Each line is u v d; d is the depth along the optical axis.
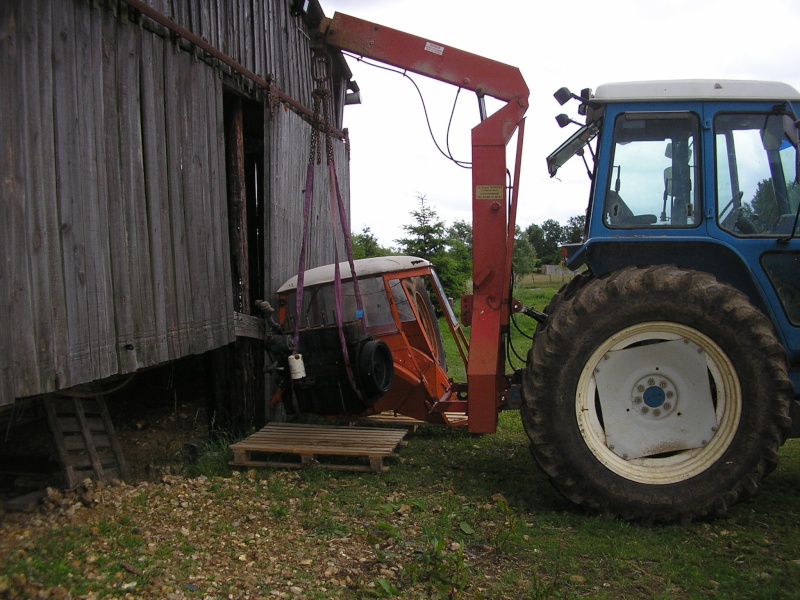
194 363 6.88
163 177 4.86
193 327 5.25
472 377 4.85
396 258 6.67
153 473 5.16
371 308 6.24
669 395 4.33
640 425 4.33
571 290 5.41
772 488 4.79
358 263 6.53
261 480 4.93
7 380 3.34
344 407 5.53
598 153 4.64
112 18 4.25
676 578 3.45
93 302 4.01
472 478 5.05
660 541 3.93
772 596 3.24
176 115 5.06
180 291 5.06
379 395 5.58
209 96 5.61
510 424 6.89
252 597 3.14
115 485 4.61
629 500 4.20
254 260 7.50
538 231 39.25
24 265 3.46
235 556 3.58
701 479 4.18
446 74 5.44
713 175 4.52
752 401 4.15
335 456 5.48
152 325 4.66
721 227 4.53
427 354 6.40
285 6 7.50
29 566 3.10
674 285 4.23
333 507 4.43
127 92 4.41
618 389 4.35
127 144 4.41
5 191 3.34
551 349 4.35
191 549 3.61
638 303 4.25
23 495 4.33
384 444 5.40
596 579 3.46
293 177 7.34
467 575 3.34
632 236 4.57
